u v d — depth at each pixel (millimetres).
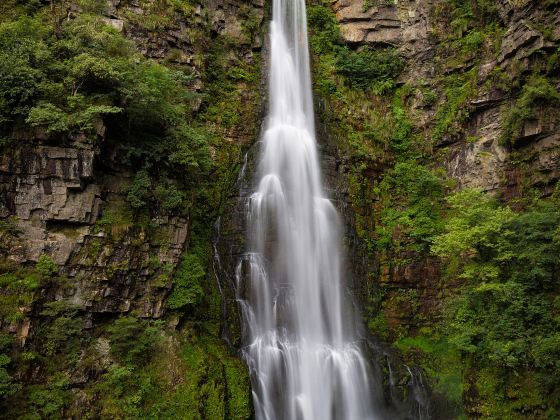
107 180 17188
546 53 21562
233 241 21688
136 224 17047
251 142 25344
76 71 15898
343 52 30500
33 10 18859
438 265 24172
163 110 18188
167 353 16141
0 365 12844
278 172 24766
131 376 15133
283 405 18250
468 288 19703
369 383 19922
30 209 14984
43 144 15391
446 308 21859
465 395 18750
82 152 15750
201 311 18734
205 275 19844
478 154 24156
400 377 20516
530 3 22562
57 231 15375
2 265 14070
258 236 22344
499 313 18000
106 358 15078
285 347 19875
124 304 16109
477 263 19203
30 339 13898
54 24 18344
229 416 15883
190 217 19547
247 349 18938
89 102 16328
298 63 29828
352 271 23969
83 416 13844
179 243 18016
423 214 25469
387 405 19844
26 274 14312
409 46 30094
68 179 15539
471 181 24250
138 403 14742
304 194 24688
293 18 31031
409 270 24500
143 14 23344
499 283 17844
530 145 21719
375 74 30297
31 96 15367
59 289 14805
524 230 17750
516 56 22828
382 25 30859
